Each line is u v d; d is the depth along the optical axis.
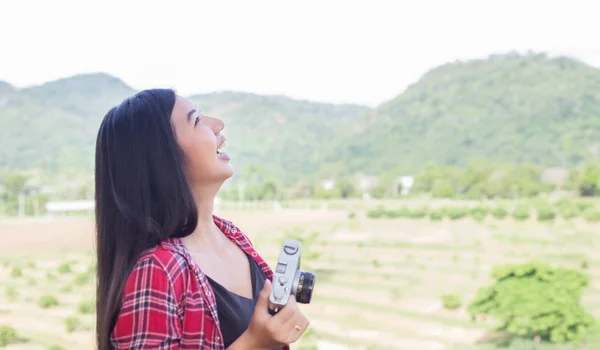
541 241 36.91
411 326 24.83
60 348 22.17
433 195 55.88
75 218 48.56
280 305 1.10
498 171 56.16
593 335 18.03
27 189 59.81
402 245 38.97
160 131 1.20
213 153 1.25
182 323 1.09
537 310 17.95
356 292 29.80
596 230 38.12
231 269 1.29
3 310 27.16
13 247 38.66
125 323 1.07
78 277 30.39
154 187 1.18
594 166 50.50
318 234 43.44
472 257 35.00
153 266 1.08
